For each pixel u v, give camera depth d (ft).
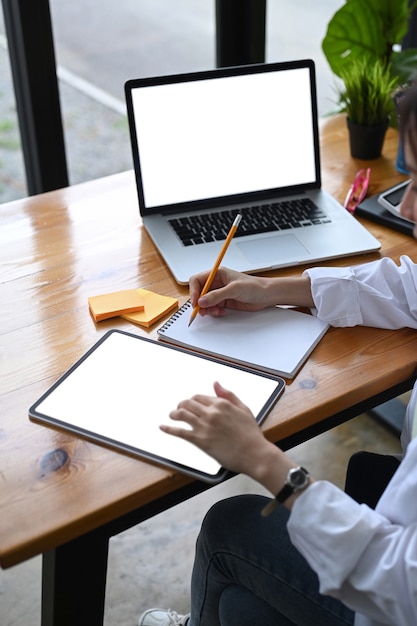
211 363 3.80
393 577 2.89
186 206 5.03
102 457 3.30
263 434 3.43
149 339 3.95
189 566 5.88
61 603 3.54
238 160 5.08
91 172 8.46
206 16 8.34
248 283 4.18
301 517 3.02
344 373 3.82
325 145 6.04
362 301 4.15
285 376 3.77
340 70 6.39
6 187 7.70
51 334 4.02
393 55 6.39
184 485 3.27
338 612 3.46
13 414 3.51
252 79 4.99
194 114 4.92
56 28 8.15
